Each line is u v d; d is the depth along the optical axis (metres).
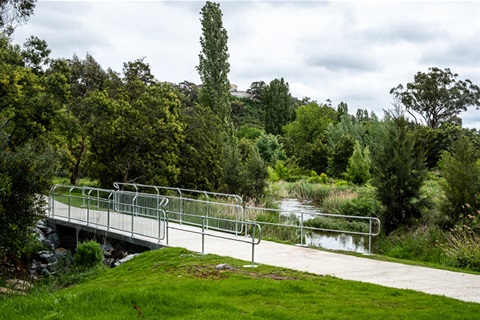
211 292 8.52
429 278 10.09
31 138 23.97
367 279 9.97
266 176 31.88
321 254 12.83
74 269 15.27
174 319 6.87
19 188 14.31
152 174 28.62
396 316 7.03
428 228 17.77
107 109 28.36
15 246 14.30
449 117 91.75
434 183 31.44
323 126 92.31
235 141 44.22
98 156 28.97
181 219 18.05
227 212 19.34
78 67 37.22
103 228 17.66
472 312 7.36
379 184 20.77
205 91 46.16
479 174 17.88
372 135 45.91
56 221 20.11
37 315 7.24
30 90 23.41
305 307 7.59
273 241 15.07
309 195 40.00
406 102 92.12
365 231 21.39
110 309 7.34
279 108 101.31
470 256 13.20
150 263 12.32
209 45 46.31
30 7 26.36
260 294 8.46
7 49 24.30
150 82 37.16
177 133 30.12
